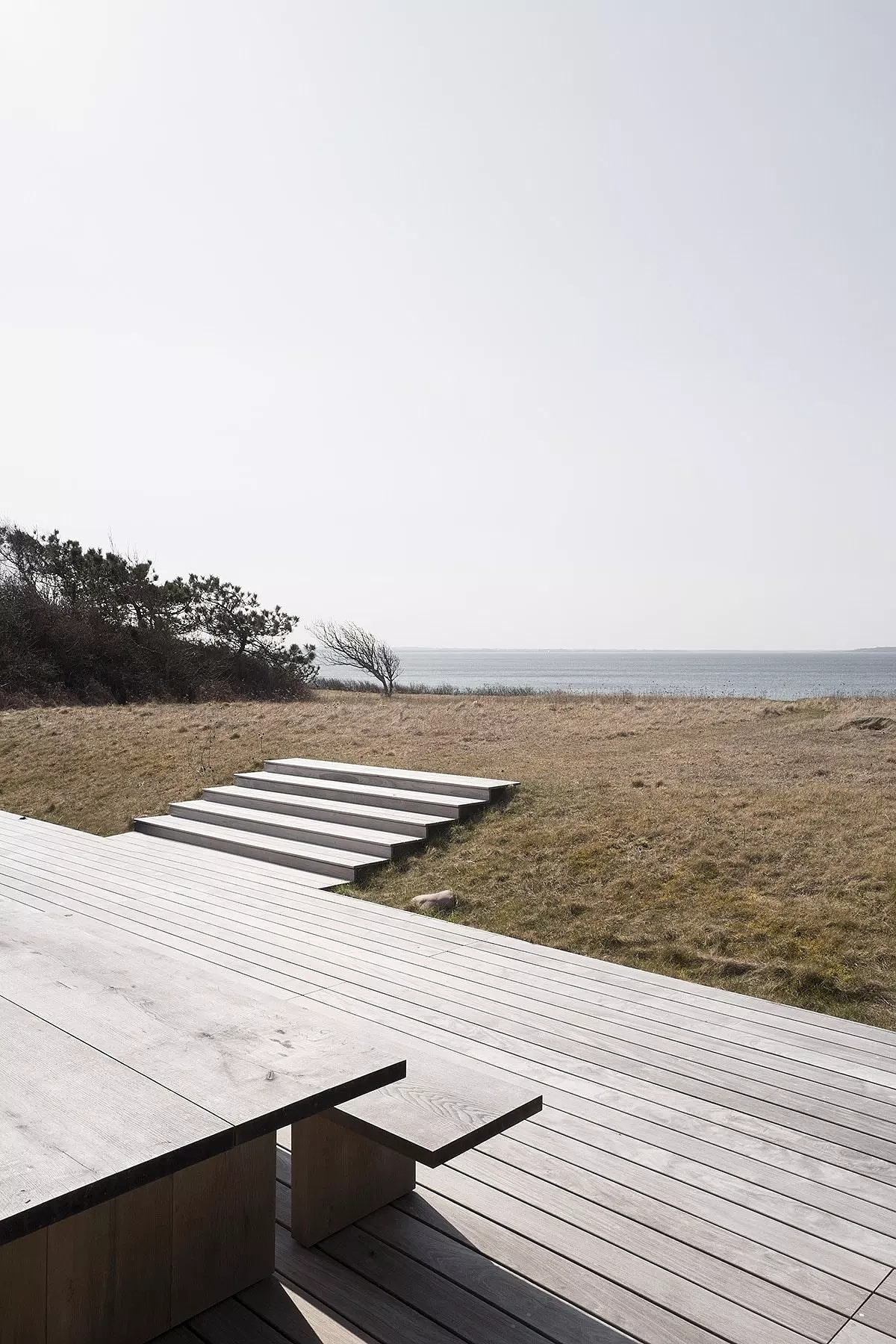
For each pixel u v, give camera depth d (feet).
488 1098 7.42
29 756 38.96
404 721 44.52
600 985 14.06
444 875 21.17
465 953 15.61
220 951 15.52
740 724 40.09
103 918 17.56
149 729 42.91
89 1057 6.63
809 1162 8.82
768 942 16.08
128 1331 6.38
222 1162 6.87
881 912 16.49
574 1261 7.31
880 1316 6.64
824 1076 10.79
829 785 24.53
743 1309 6.73
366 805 26.68
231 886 20.54
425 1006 13.01
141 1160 5.19
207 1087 6.16
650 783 26.32
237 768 33.68
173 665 81.35
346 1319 6.66
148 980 8.32
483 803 25.21
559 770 29.68
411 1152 6.61
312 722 44.21
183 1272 6.66
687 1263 7.26
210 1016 7.48
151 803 30.86
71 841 25.59
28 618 75.72
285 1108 5.90
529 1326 6.57
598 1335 6.47
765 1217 7.89
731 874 19.03
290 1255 7.47
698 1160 8.86
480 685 272.92
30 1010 7.51
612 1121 9.65
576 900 18.89
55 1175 5.02
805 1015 12.87
